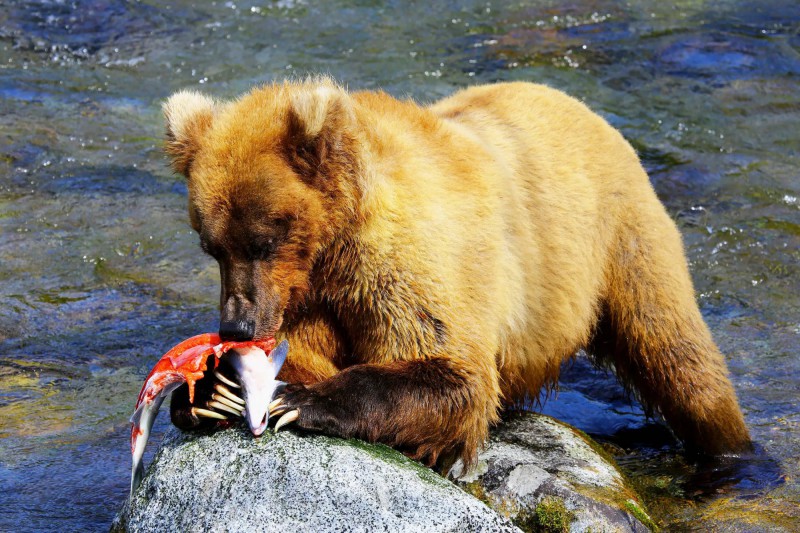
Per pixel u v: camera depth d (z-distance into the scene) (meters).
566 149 11.15
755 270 15.58
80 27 24.42
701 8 25.67
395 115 9.76
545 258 10.51
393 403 8.40
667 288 11.25
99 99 21.22
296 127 8.48
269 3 26.05
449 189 9.41
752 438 11.37
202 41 23.92
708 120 20.36
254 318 8.38
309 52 23.30
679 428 11.49
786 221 16.94
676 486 10.46
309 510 7.63
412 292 8.86
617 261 11.29
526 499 8.90
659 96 21.28
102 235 16.28
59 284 14.75
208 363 8.38
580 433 10.38
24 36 23.80
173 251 15.95
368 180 8.73
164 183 18.20
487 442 9.81
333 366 9.38
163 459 8.21
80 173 18.33
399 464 8.16
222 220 8.38
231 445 7.98
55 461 10.27
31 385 12.02
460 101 11.56
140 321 13.80
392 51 23.31
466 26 24.81
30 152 18.86
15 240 15.92
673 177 18.30
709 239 16.41
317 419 8.01
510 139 10.86
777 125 20.22
